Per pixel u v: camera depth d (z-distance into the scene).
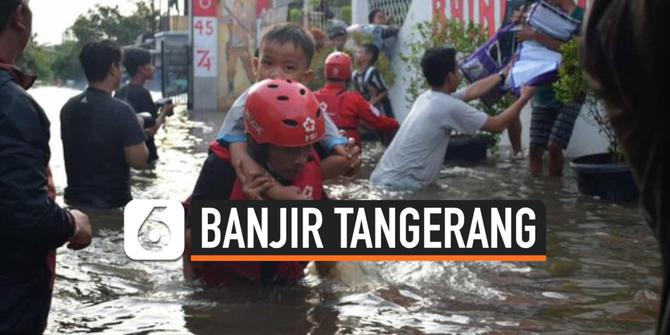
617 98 1.37
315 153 4.05
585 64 1.43
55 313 3.54
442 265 4.27
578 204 6.10
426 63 7.28
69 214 2.88
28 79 2.90
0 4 2.77
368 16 14.91
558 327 3.35
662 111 1.28
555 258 4.45
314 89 13.57
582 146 8.78
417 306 3.63
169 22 36.88
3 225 2.67
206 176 3.92
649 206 1.36
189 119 16.34
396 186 7.04
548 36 7.33
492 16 10.20
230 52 20.33
